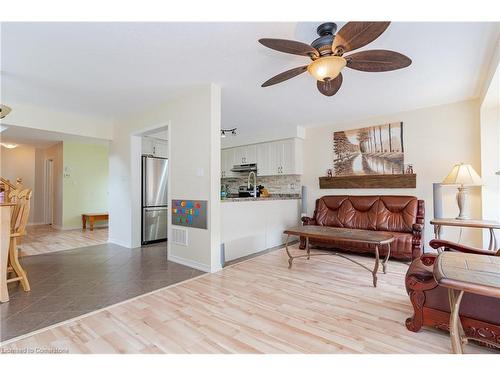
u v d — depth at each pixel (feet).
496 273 4.47
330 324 6.36
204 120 10.72
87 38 7.12
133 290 8.64
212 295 8.16
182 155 11.74
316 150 17.54
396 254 11.64
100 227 23.35
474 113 12.16
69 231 21.02
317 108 13.61
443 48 7.64
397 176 14.08
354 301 7.67
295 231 10.83
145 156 16.14
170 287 8.87
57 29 6.68
